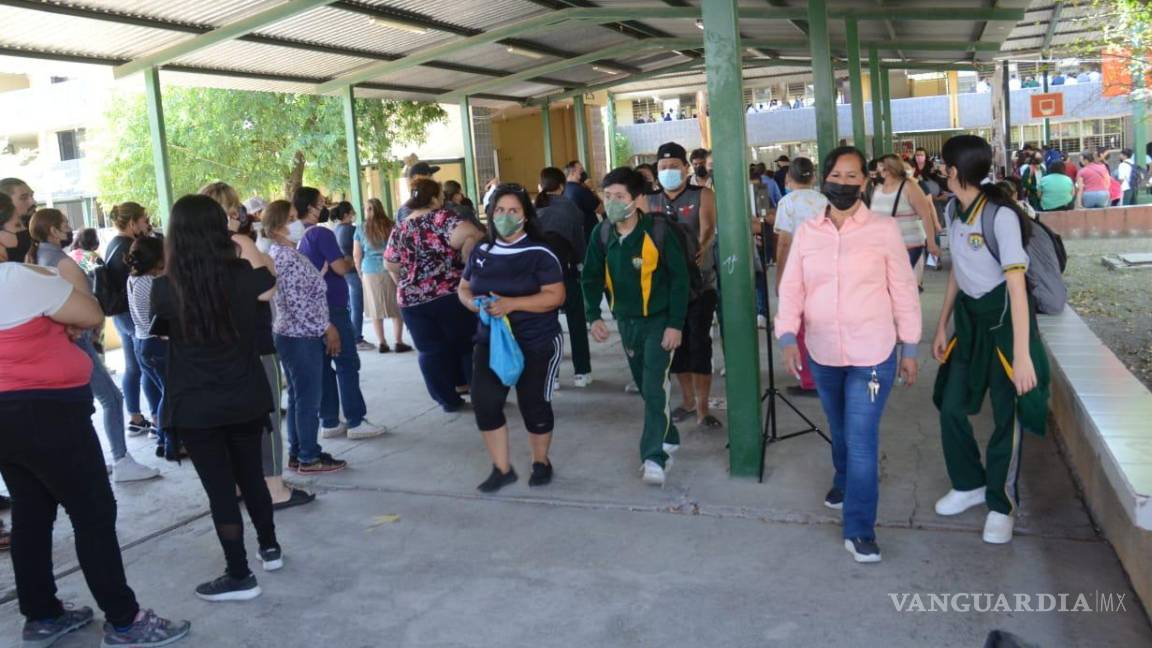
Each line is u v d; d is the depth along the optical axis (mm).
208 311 3619
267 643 3502
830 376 3941
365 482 5344
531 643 3373
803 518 4344
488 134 24828
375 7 9625
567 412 6590
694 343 5848
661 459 4844
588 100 27547
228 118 19812
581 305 7223
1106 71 12477
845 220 3781
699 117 29828
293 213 5504
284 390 7832
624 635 3381
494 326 4789
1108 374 4668
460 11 10367
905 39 15148
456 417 6734
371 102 19750
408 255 6516
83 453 3408
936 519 4219
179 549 4523
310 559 4262
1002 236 3688
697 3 11125
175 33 8672
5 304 3236
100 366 5590
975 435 5426
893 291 3756
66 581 4211
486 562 4113
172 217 3635
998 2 10719
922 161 12938
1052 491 4477
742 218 4699
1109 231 16125
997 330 3830
